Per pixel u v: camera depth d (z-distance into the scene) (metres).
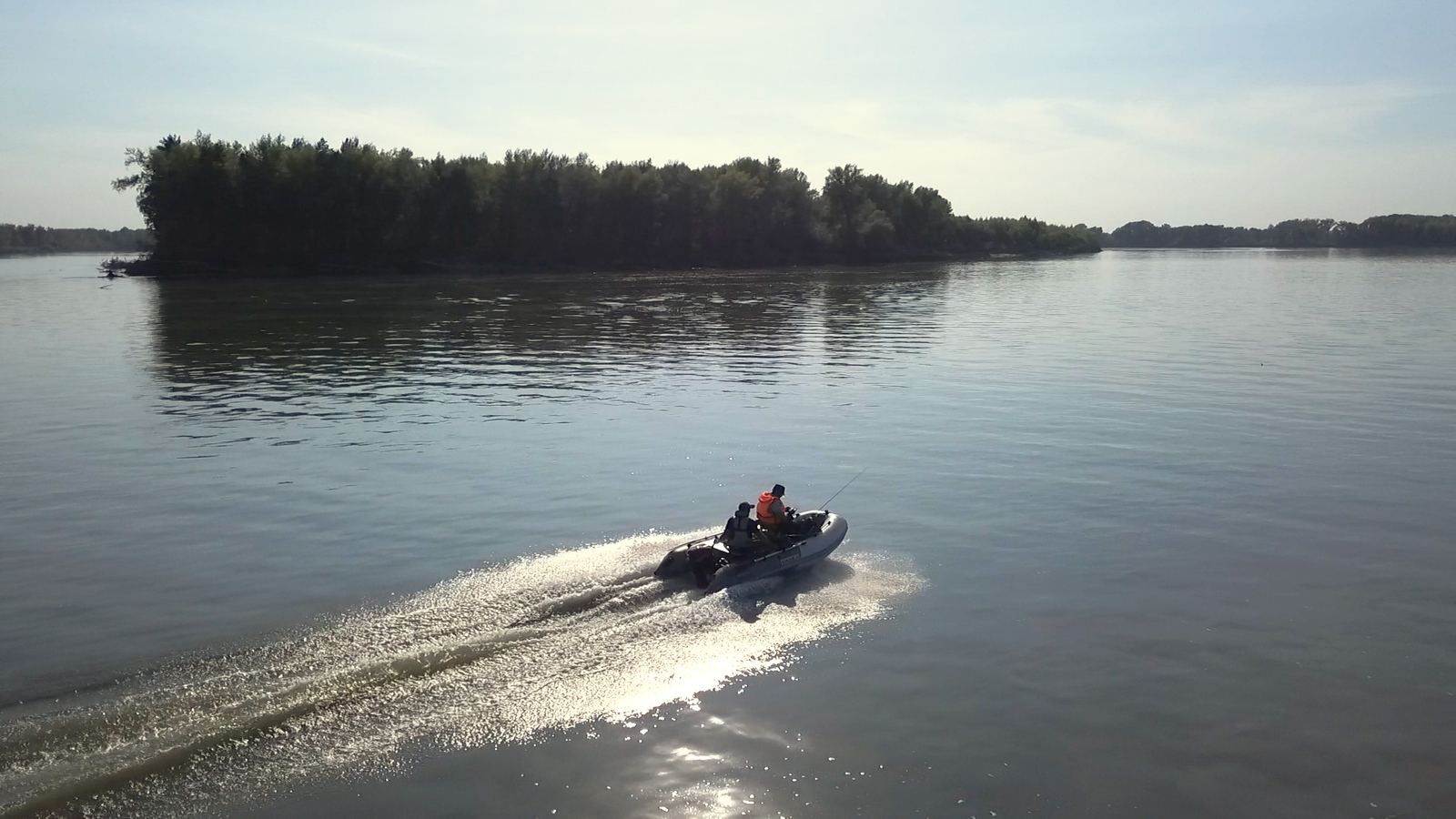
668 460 22.80
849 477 21.45
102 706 11.12
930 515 18.84
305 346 43.44
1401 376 35.53
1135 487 20.66
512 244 115.62
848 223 147.50
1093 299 75.88
